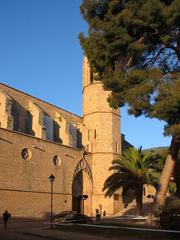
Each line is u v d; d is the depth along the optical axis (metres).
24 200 49.50
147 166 47.09
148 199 74.12
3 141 47.81
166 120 23.02
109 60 25.66
